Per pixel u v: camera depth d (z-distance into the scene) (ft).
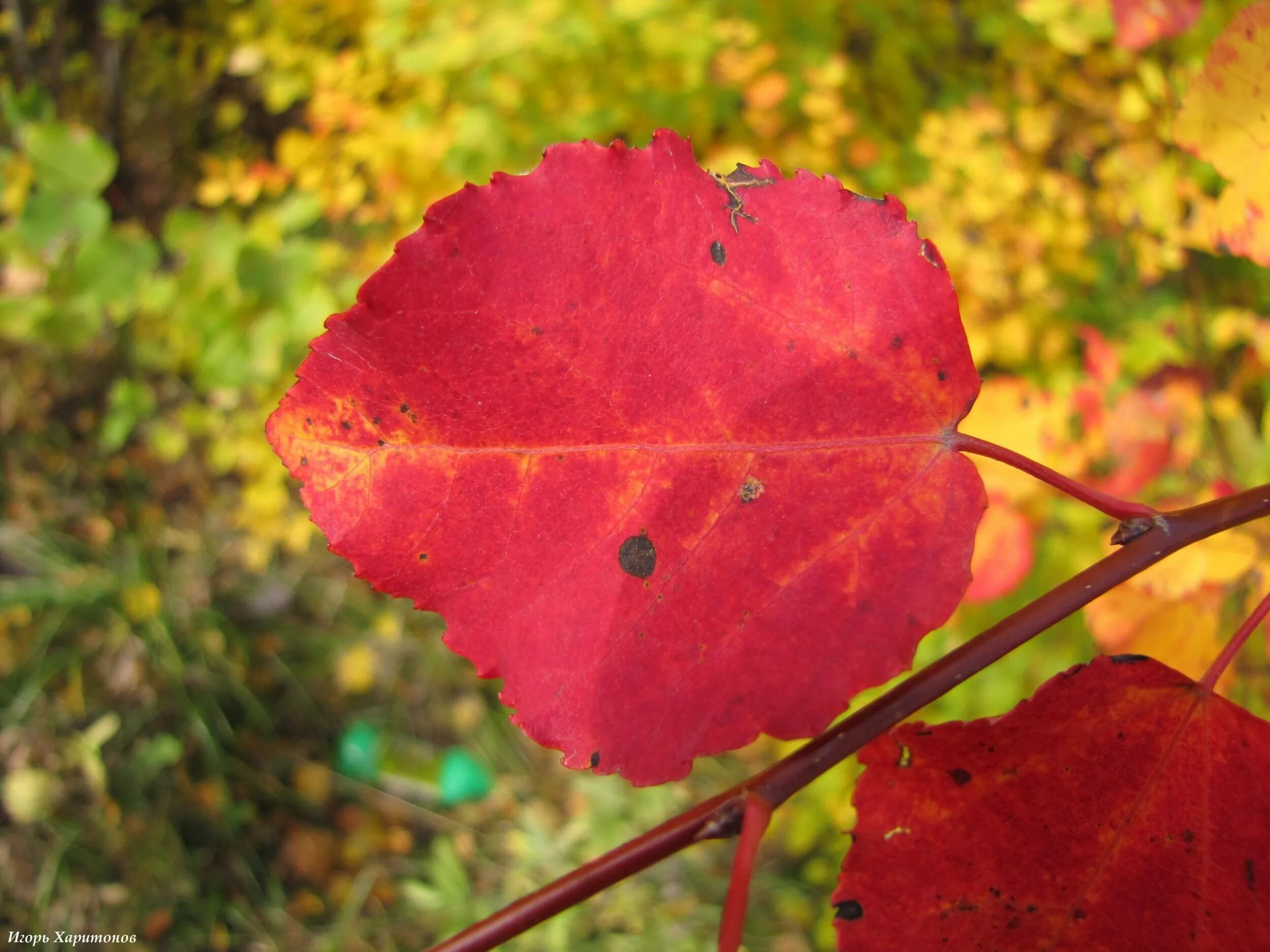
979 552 1.07
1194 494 1.30
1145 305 1.81
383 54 1.91
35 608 2.21
